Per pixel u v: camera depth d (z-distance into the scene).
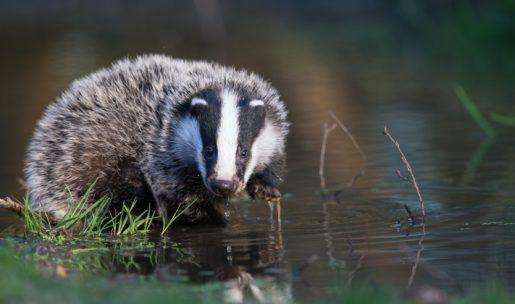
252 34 31.27
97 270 10.13
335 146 17.34
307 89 22.97
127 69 13.73
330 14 34.88
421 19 31.30
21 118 20.22
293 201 13.66
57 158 13.20
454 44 29.61
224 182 11.64
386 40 30.22
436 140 17.44
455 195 13.52
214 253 10.95
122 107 13.16
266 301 8.60
